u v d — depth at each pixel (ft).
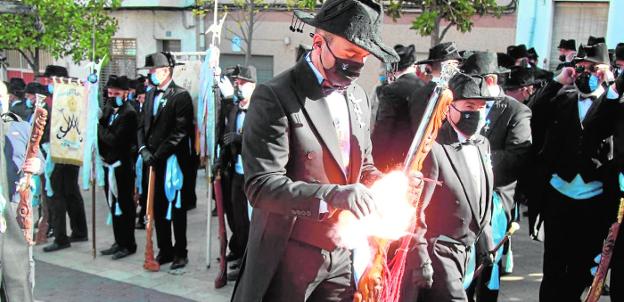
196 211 28.35
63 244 22.86
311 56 8.94
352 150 9.21
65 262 21.30
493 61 15.84
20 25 37.52
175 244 20.38
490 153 14.20
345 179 9.02
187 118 20.01
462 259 12.39
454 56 17.38
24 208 14.75
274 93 8.63
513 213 17.34
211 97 19.27
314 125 8.73
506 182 15.17
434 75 17.78
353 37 8.03
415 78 16.92
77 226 23.80
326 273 9.14
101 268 20.66
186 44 51.72
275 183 8.32
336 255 9.21
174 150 19.92
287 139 8.67
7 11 37.06
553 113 16.16
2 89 14.48
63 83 22.06
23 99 28.17
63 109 21.85
